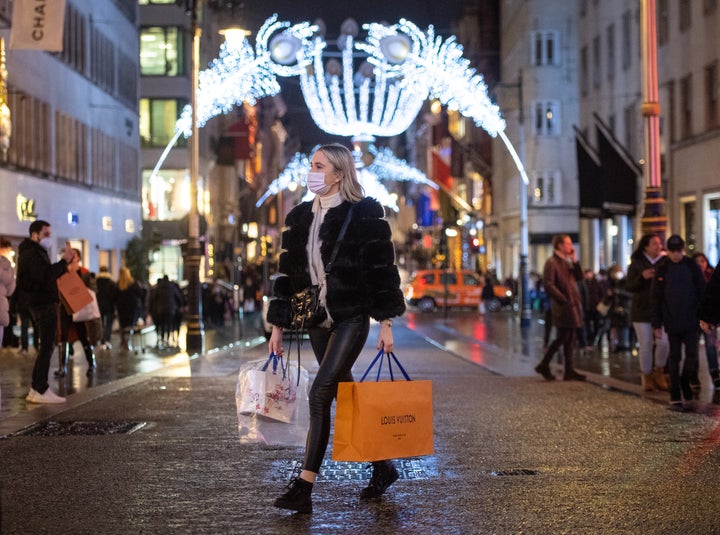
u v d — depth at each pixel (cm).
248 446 1233
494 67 9638
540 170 7775
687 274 1623
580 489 973
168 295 3425
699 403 1642
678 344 1617
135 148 6975
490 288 6328
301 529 830
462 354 2975
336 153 911
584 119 6250
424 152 14675
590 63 6069
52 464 1117
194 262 3197
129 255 6425
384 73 4028
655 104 2138
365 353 3045
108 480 1030
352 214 902
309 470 887
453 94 4006
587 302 2966
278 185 8450
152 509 904
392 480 952
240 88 3678
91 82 5719
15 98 4334
